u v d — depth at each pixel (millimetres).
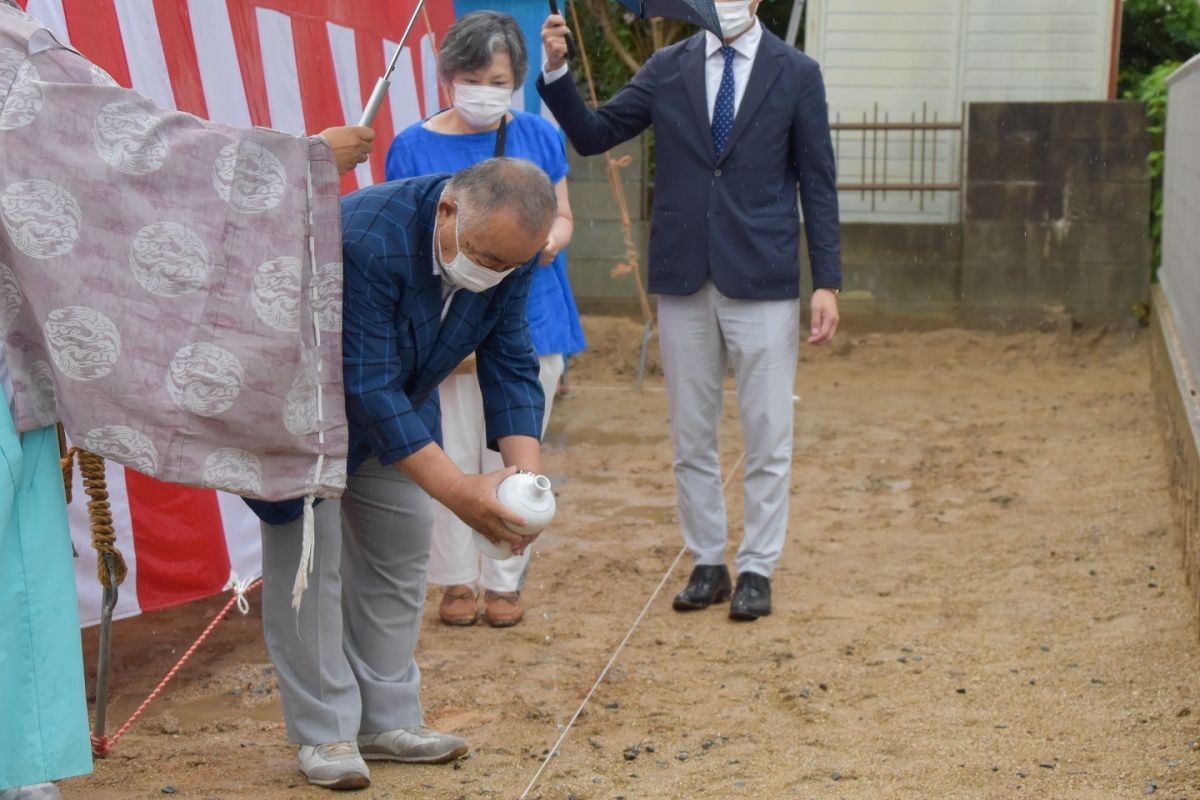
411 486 3639
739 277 4984
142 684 4438
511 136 4750
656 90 5129
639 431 8773
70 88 2715
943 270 11609
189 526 4516
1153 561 5734
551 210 3057
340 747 3545
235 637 4957
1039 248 11398
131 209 2758
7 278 2754
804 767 3750
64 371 2744
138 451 2820
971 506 6836
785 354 5086
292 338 2893
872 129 11625
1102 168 11250
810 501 6984
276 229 2871
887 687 4387
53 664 2807
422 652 4734
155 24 4242
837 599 5367
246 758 3799
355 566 3703
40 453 2814
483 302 3393
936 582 5586
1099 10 11602
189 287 2812
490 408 3604
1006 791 3574
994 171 11391
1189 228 7672
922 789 3592
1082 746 3881
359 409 3174
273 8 4941
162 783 3582
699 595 5250
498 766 3756
